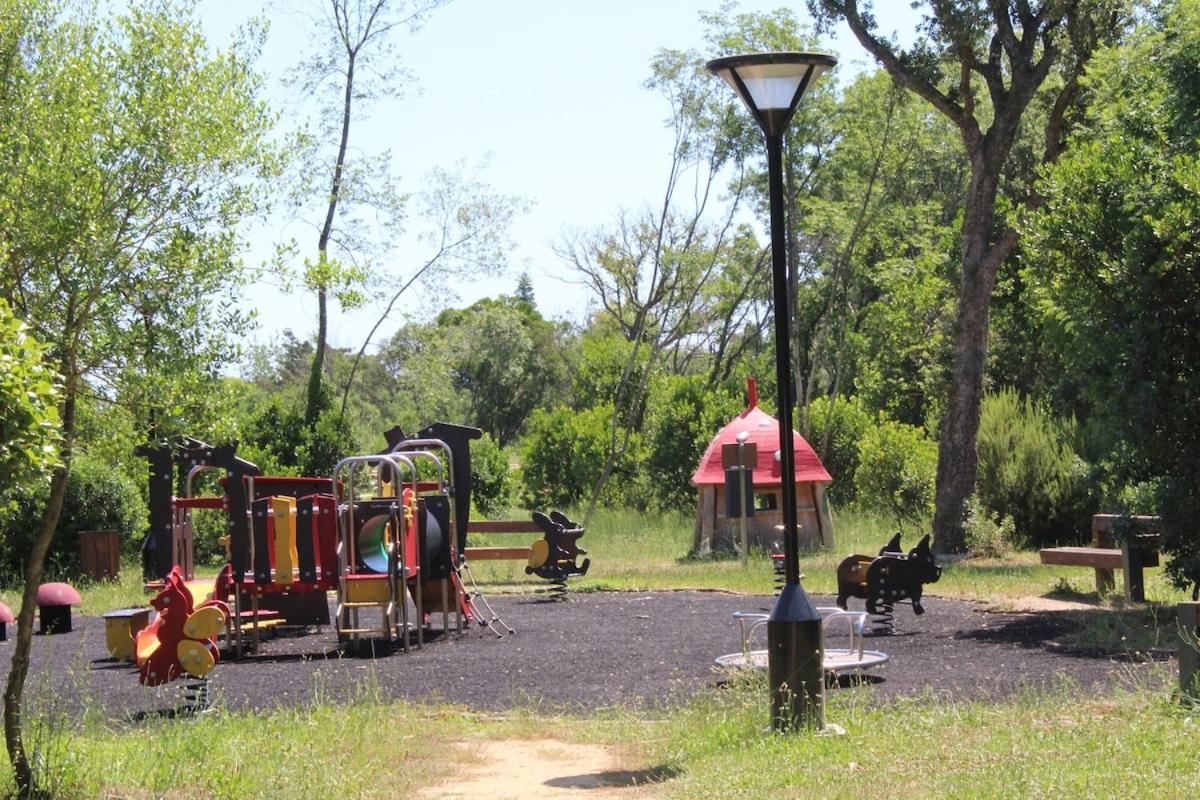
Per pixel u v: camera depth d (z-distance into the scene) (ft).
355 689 34.91
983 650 37.81
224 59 25.44
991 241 91.91
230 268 24.82
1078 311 40.70
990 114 125.49
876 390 120.88
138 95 24.53
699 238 140.26
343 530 42.16
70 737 23.22
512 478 127.75
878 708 28.86
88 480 72.08
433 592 47.21
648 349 138.51
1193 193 37.88
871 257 145.18
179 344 23.88
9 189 22.68
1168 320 37.76
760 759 24.35
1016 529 76.38
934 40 79.30
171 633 31.71
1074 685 30.73
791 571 27.32
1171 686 27.94
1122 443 39.42
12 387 18.26
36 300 22.90
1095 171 41.24
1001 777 21.12
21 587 67.72
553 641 43.65
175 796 22.41
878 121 112.27
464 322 218.18
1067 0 74.02
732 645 40.93
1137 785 20.12
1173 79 46.98
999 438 78.07
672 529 93.86
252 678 37.52
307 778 23.79
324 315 94.68
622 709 31.17
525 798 22.94
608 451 119.14
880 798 20.56
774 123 27.40
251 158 25.57
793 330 123.65
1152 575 55.21
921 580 43.60
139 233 24.40
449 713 31.35
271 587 43.16
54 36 24.82
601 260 152.56
